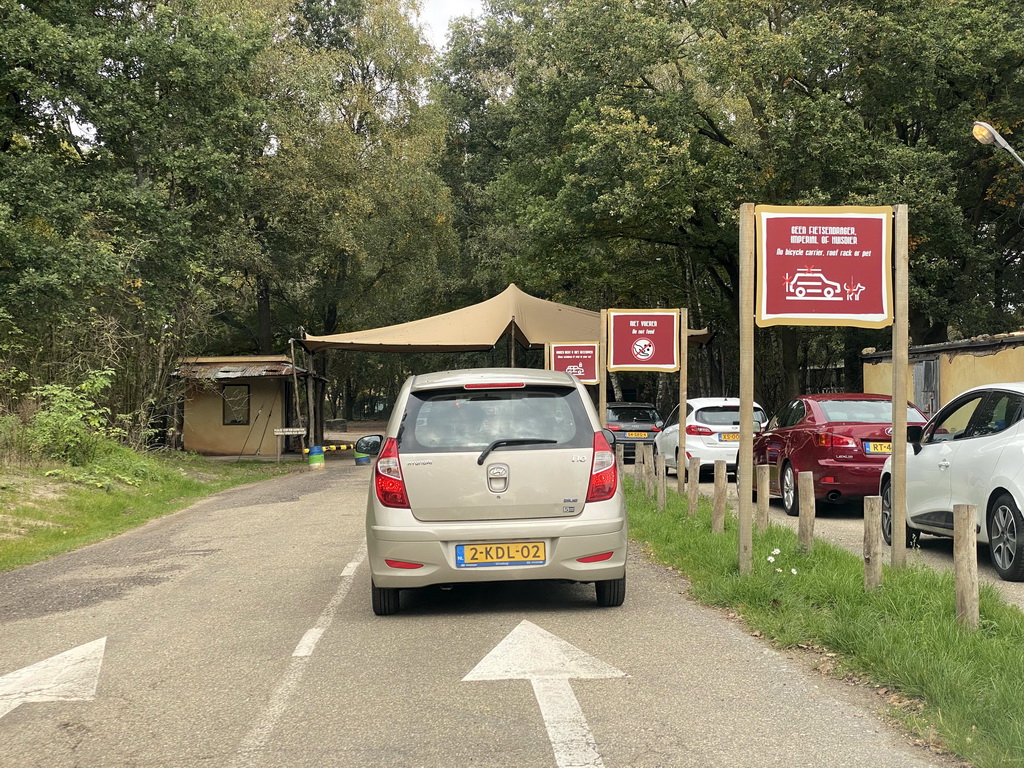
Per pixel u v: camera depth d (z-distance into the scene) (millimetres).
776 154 23656
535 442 6598
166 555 10289
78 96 21359
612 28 25109
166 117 24203
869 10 22875
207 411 32594
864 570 6555
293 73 33188
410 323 27609
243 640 6168
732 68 23375
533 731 4238
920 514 9164
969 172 26062
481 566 6441
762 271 7203
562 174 27234
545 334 26172
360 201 35375
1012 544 7520
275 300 43094
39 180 20719
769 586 6785
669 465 18922
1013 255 29266
